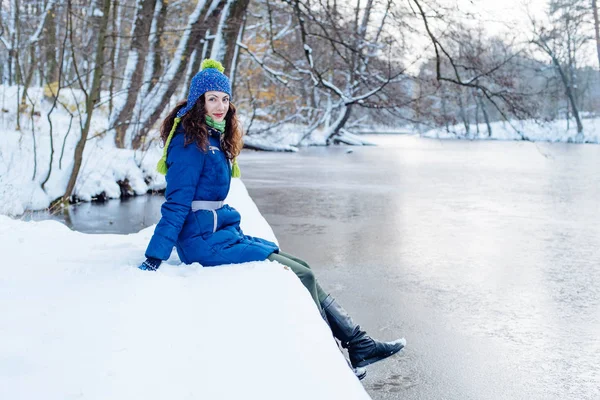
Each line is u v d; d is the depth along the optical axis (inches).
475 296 200.1
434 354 149.6
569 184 561.9
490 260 251.8
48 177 400.5
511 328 168.7
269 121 1261.1
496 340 159.2
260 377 82.4
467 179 613.9
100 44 412.2
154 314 104.4
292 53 1004.6
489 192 498.3
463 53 581.9
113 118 575.5
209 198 136.7
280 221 348.5
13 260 143.0
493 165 826.2
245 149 1188.5
